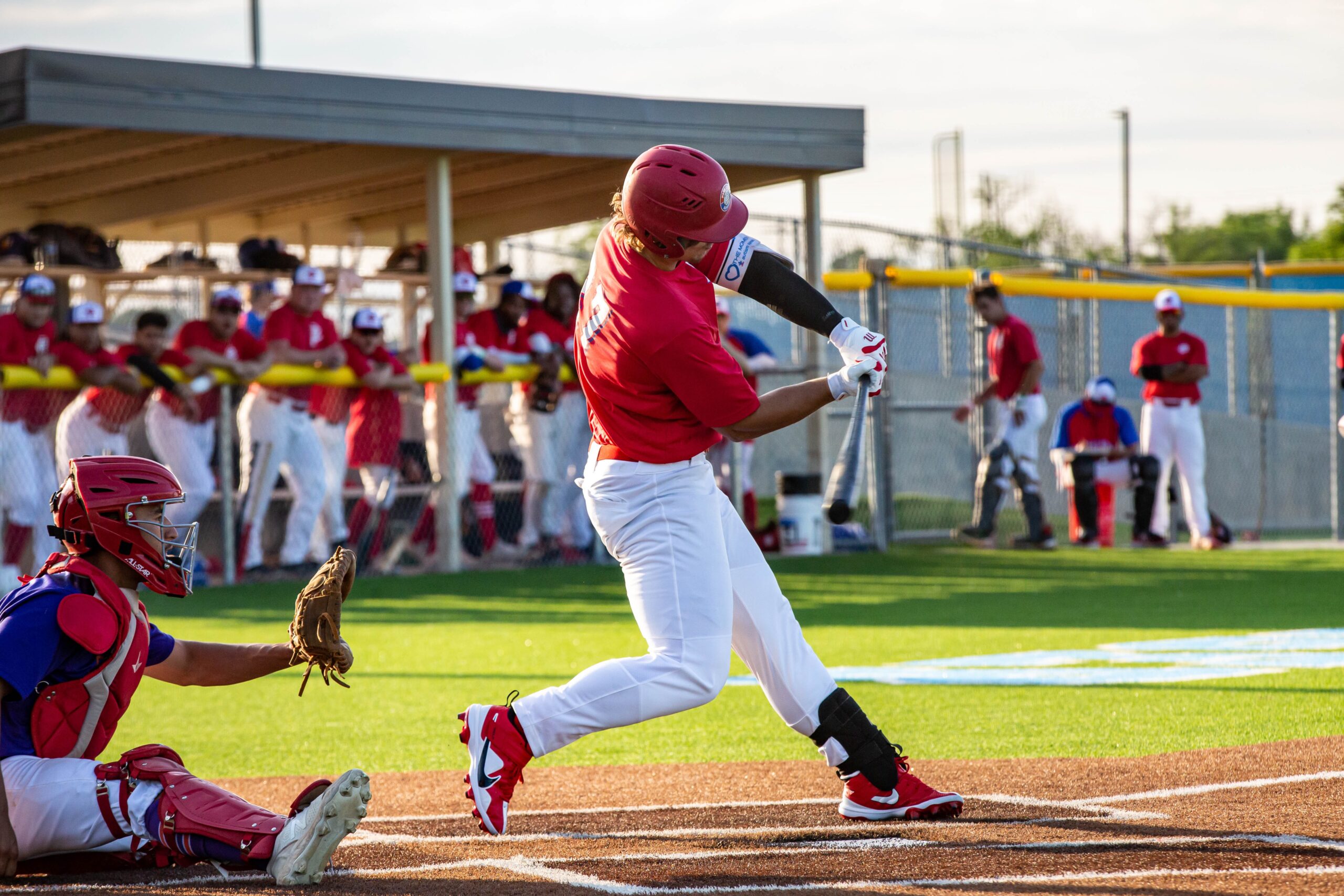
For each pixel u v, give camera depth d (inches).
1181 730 606.5
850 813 449.7
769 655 446.6
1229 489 2262.6
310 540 1418.6
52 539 1268.5
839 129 1610.5
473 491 1535.4
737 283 431.8
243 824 368.2
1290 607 1081.4
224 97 1317.7
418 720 700.0
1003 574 1360.7
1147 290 1809.8
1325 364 2709.2
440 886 363.9
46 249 1537.9
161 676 422.9
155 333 1286.9
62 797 372.8
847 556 1567.4
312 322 1389.0
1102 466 1673.2
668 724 674.2
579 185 1777.8
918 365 2456.9
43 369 1218.6
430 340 1482.5
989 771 528.4
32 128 1353.3
